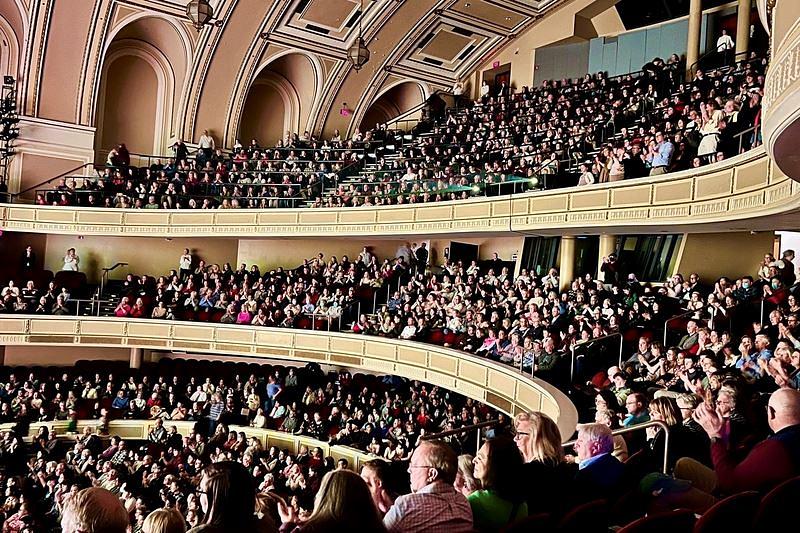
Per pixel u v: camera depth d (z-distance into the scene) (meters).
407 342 18.56
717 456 4.77
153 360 26.05
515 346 15.05
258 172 24.45
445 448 4.20
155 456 19.27
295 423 20.69
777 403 4.61
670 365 11.61
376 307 21.70
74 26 24.52
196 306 23.41
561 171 17.20
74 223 24.39
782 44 6.34
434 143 24.56
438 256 25.05
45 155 25.20
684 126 15.85
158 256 27.02
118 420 22.00
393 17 27.59
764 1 15.14
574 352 13.32
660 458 6.32
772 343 11.24
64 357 25.61
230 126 28.34
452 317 18.19
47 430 20.30
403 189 20.88
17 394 22.36
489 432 11.98
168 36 27.00
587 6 27.31
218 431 19.70
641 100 19.78
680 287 15.43
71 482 16.34
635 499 5.07
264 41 27.16
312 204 22.97
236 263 27.47
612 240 18.89
